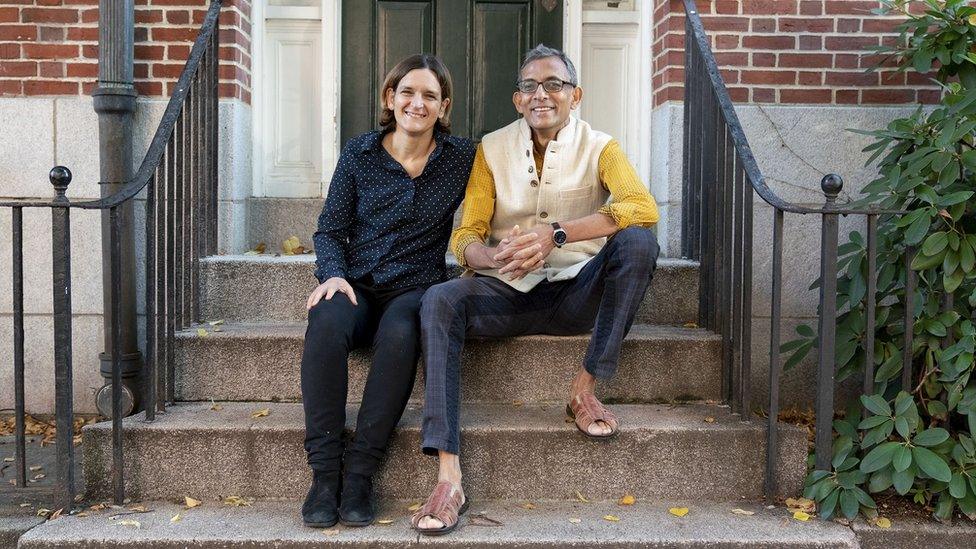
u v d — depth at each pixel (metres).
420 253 2.66
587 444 2.50
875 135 2.93
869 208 2.41
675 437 2.50
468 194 2.70
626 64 4.00
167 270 2.76
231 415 2.64
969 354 2.44
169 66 3.47
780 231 2.42
